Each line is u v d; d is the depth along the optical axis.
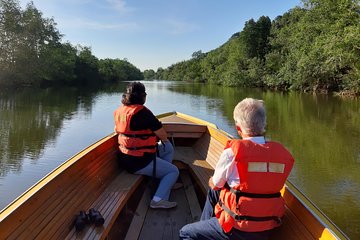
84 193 3.08
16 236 1.99
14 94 42.38
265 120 2.33
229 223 2.23
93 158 3.47
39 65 49.59
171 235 3.39
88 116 24.98
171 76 149.75
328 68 32.69
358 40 25.89
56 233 2.43
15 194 9.92
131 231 3.39
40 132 18.80
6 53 44.69
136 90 3.86
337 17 29.62
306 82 41.31
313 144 15.43
